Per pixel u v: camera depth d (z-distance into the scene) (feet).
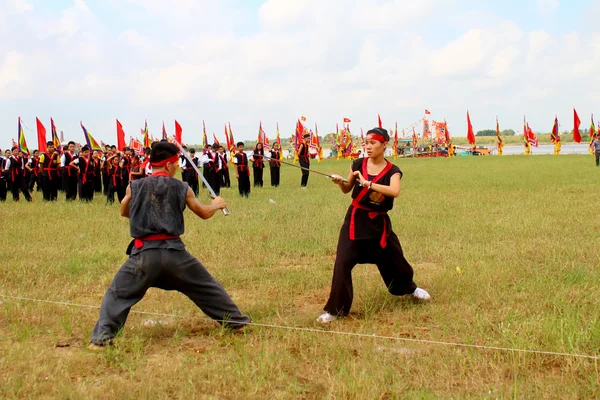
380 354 16.38
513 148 425.28
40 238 35.81
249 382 14.52
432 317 19.80
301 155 73.46
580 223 37.68
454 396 13.75
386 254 20.49
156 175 18.06
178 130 103.24
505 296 21.72
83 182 61.00
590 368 15.01
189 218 42.96
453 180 81.41
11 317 20.07
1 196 64.75
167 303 21.65
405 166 133.69
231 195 65.87
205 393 14.16
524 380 14.66
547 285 22.88
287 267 28.02
